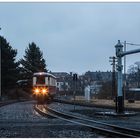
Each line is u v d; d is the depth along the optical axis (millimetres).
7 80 81688
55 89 62906
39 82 56594
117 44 35750
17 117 32188
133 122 27766
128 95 87250
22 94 92312
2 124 25688
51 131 21531
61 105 53719
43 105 51500
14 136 19234
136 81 132250
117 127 22141
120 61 35688
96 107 48781
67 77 153250
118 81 35625
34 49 104312
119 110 35188
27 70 101250
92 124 25719
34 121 27969
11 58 84250
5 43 83812
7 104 57125
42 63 104125
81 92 124000
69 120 28359
